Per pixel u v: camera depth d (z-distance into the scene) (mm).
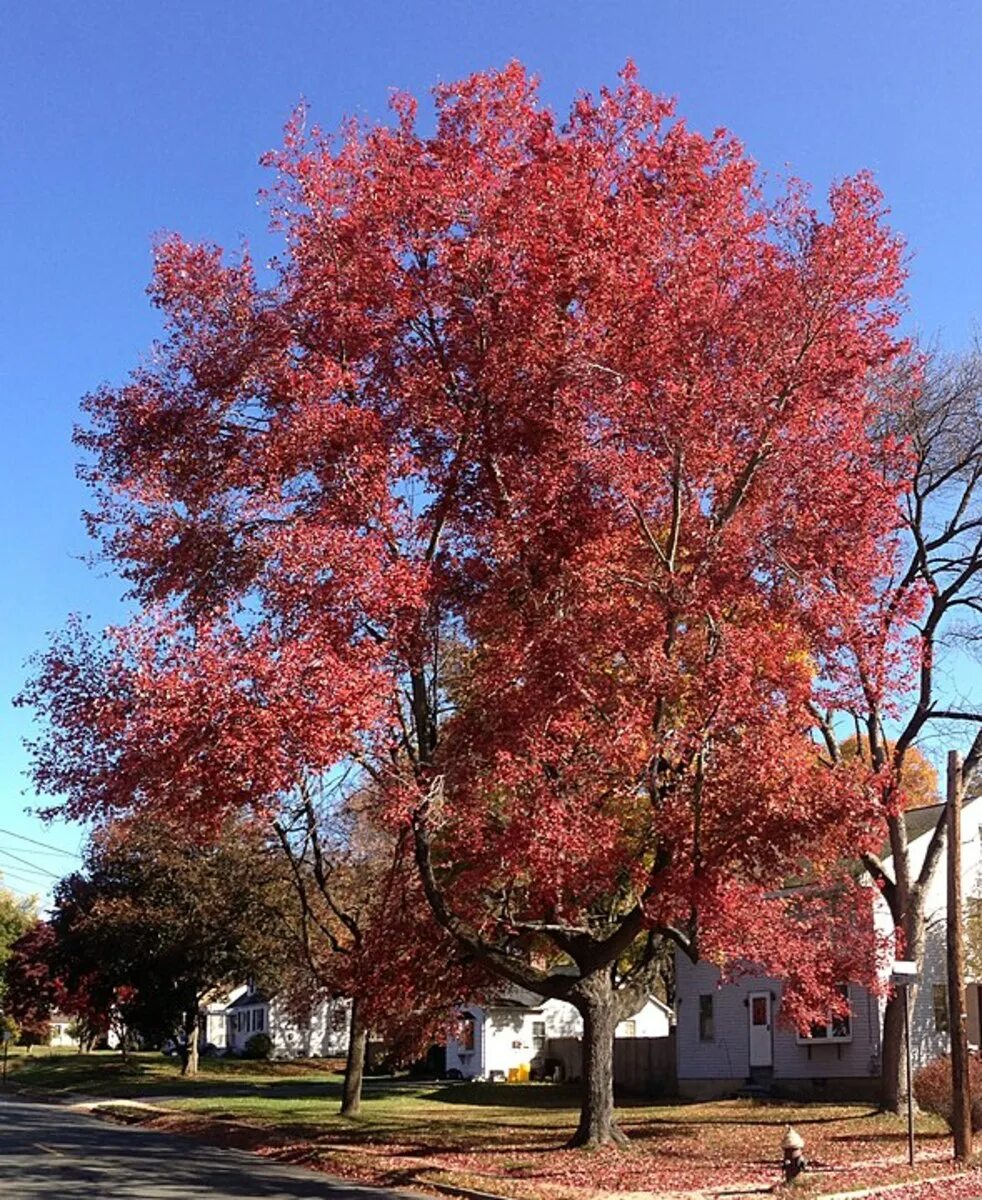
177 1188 17375
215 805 16594
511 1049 49562
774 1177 18188
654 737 17703
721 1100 34750
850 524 18688
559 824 16906
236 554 19172
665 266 18453
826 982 22812
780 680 17375
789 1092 34312
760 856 18484
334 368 18500
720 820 18062
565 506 18188
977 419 27828
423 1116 30469
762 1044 35625
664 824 18172
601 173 19422
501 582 18625
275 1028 71812
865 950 22906
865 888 23031
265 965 45500
